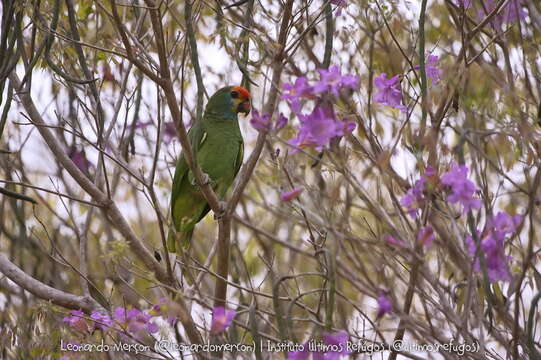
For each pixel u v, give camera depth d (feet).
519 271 25.88
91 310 29.91
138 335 28.99
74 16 30.35
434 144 22.91
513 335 23.61
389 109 33.94
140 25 31.86
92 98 33.24
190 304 28.25
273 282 25.76
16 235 41.65
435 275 28.35
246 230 46.19
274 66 28.63
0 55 29.81
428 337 23.67
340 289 28.96
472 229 23.27
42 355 28.68
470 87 28.32
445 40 35.55
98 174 32.78
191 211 39.27
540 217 30.86
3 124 29.86
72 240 43.11
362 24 36.65
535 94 30.35
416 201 22.98
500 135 26.23
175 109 26.89
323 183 28.96
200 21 36.78
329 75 22.49
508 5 29.71
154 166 27.66
